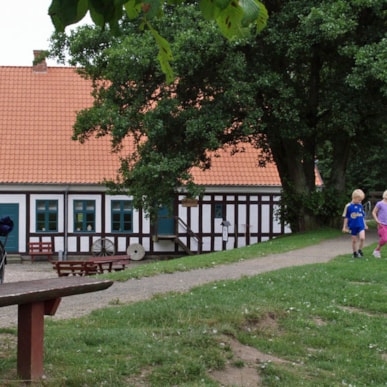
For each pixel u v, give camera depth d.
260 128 22.77
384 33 22.42
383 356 8.01
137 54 20.81
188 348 7.08
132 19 3.23
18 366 5.76
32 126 37.72
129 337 7.37
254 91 22.02
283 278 12.52
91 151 36.91
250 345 7.85
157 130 21.80
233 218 36.06
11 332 7.78
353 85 20.91
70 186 35.09
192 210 35.78
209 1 2.87
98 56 23.70
